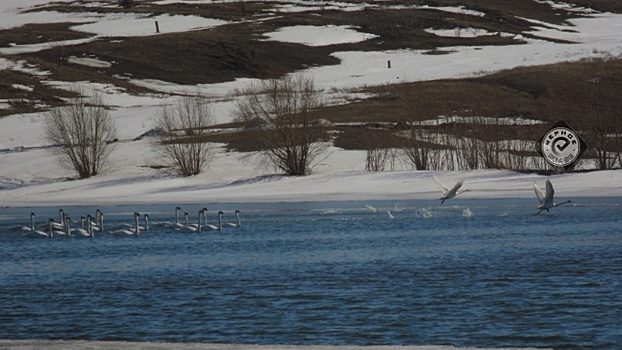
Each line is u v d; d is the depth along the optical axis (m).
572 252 42.06
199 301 33.16
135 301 33.59
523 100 112.19
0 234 60.50
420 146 88.19
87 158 93.50
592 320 27.94
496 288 33.66
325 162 90.25
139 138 104.88
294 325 28.66
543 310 29.59
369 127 102.38
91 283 38.44
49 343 21.19
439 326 27.89
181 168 90.38
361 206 69.50
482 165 84.44
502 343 25.67
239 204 75.25
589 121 81.81
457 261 40.91
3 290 36.94
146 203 79.25
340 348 20.33
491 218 58.69
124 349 20.19
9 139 111.44
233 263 43.44
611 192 67.62
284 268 40.91
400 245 47.75
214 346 20.61
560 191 69.62
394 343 26.05
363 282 36.06
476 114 100.44
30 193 87.62
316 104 91.62
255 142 97.00
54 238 58.09
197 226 59.28
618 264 38.03
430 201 70.19
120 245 53.69
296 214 66.31
